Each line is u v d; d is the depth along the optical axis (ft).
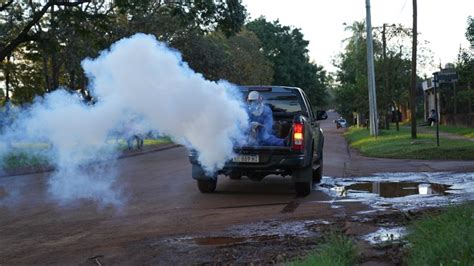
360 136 110.32
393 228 22.88
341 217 26.25
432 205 28.48
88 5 74.79
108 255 20.65
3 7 70.54
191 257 19.97
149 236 23.54
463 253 15.48
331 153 73.82
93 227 25.84
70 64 81.00
